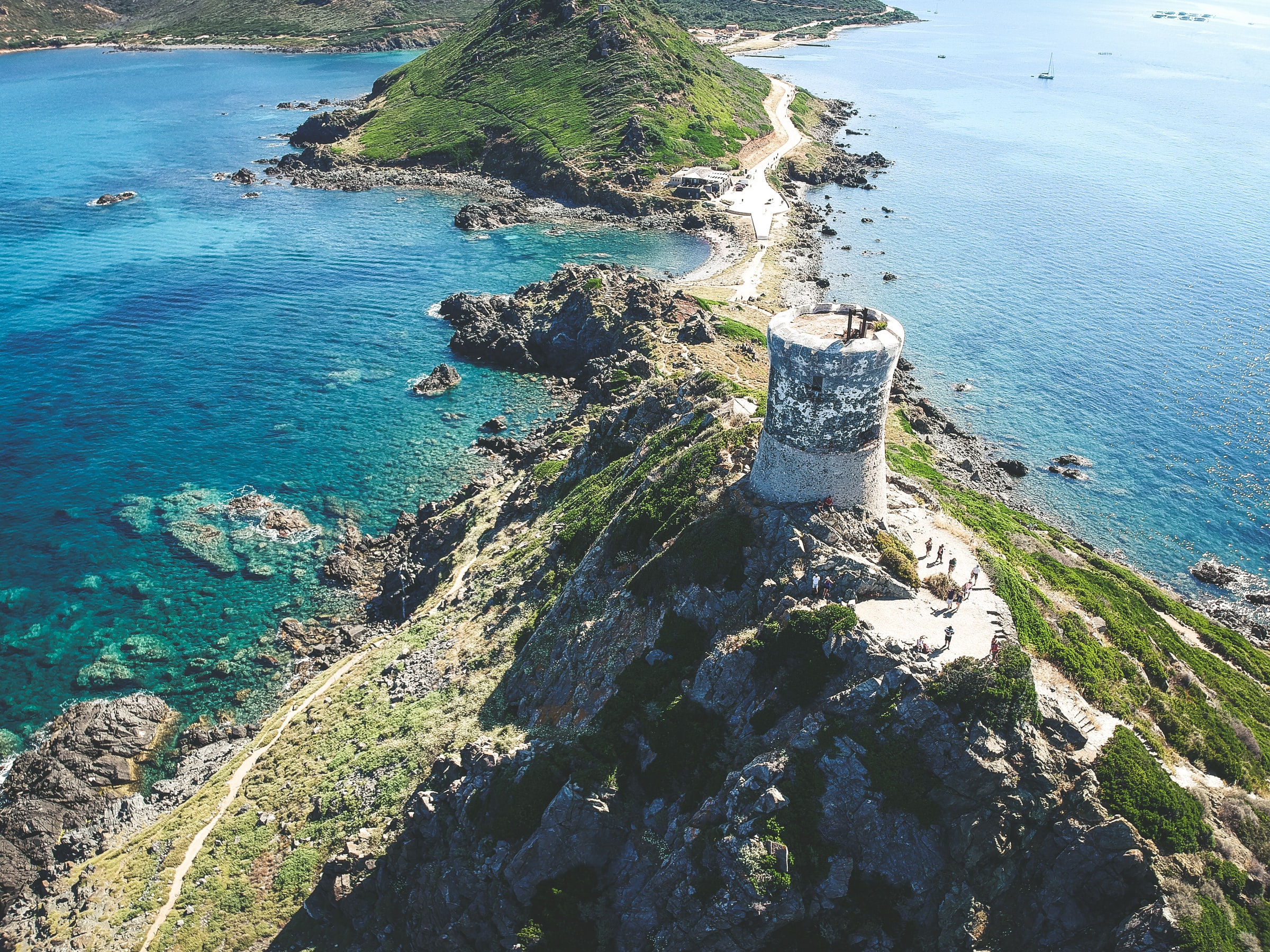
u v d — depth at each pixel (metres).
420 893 37.00
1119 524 78.94
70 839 52.22
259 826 47.31
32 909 47.75
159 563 75.06
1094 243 146.12
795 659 34.06
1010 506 80.19
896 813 29.59
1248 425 93.25
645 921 31.42
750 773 31.34
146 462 88.75
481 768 38.66
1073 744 31.23
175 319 121.56
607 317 108.06
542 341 112.50
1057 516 80.12
